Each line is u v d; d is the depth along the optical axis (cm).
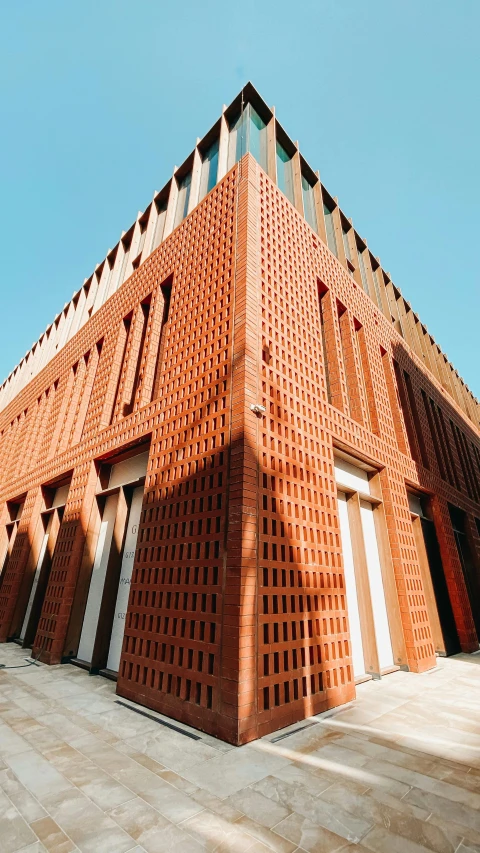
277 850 196
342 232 1078
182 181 1004
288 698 404
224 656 375
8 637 906
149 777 278
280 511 475
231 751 325
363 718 427
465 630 927
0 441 1661
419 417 1151
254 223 618
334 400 778
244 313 530
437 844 205
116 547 700
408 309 1452
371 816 231
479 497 1488
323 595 504
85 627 712
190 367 602
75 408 1060
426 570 921
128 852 193
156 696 438
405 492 888
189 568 457
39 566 969
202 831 212
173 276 785
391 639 729
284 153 881
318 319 739
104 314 1079
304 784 271
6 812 229
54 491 1071
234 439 464
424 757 323
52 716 418
